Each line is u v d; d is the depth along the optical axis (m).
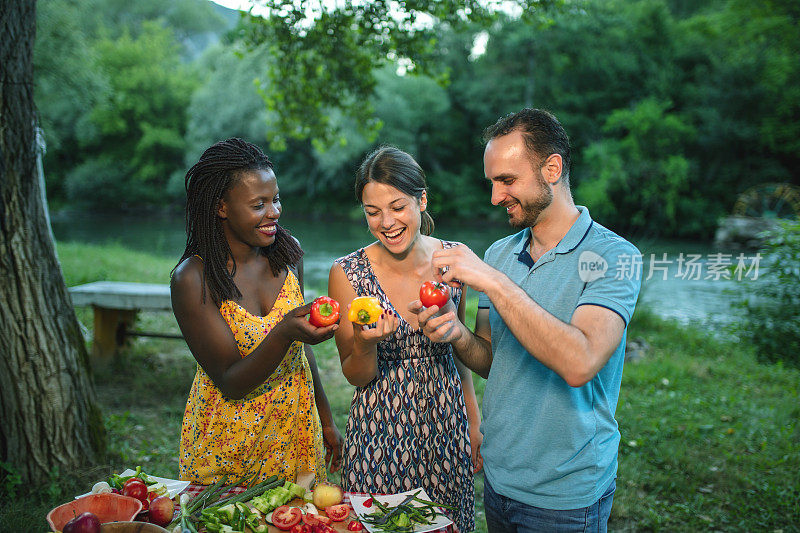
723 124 25.56
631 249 1.65
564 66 30.95
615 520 3.61
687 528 3.52
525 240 1.89
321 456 2.12
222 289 1.87
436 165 34.91
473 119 34.91
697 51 29.16
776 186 21.94
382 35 6.36
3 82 3.15
